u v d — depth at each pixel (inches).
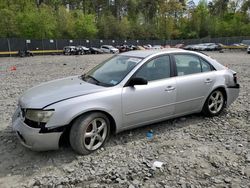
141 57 191.0
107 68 198.8
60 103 152.6
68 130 158.7
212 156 161.0
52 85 184.5
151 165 150.4
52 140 150.7
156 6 3152.1
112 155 162.6
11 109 257.4
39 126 149.1
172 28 2864.2
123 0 3179.1
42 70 647.1
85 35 2288.4
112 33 2549.2
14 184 134.2
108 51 1918.1
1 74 561.0
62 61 1012.5
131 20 2859.3
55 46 1815.9
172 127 206.7
